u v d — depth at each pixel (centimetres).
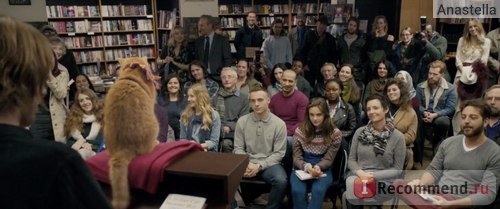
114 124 118
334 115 345
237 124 307
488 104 232
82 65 650
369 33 562
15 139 66
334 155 281
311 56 553
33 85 68
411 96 357
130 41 677
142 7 677
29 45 66
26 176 63
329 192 288
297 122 351
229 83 365
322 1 761
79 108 337
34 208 64
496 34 481
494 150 215
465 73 378
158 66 542
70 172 66
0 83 64
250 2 769
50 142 68
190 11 620
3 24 65
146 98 130
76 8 627
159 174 109
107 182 113
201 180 117
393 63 498
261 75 505
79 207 66
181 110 367
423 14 596
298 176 274
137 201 116
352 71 418
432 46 464
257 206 316
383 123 273
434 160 244
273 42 550
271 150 296
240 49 582
